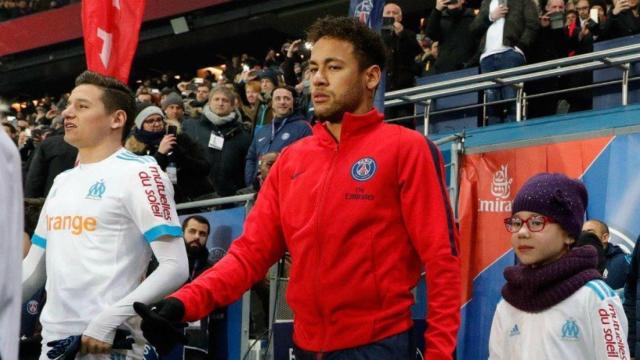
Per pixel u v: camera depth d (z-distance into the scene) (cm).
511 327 476
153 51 2877
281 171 380
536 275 464
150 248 471
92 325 425
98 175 461
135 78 3133
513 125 904
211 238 805
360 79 372
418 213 352
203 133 1085
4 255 228
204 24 2666
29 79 3167
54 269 455
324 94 370
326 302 351
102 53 814
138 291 435
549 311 460
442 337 344
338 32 372
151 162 470
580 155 819
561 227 468
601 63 944
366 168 355
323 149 368
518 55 1086
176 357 718
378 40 379
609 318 442
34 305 632
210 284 363
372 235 350
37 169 1012
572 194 473
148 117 943
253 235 380
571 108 1130
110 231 452
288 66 1506
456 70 1217
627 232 786
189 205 828
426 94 1043
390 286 349
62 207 460
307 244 355
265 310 777
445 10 1228
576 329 450
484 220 841
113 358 438
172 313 348
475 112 1112
